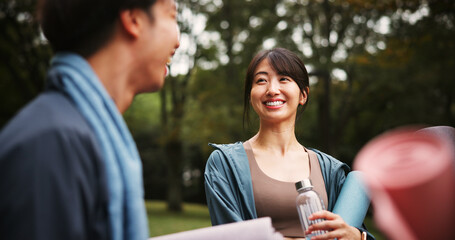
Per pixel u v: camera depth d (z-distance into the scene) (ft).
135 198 2.49
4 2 43.29
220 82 58.03
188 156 92.99
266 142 6.95
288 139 6.97
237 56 55.98
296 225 6.38
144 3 2.79
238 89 54.70
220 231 3.31
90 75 2.57
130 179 2.49
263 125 7.01
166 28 2.91
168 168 71.82
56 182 2.00
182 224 52.70
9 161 1.98
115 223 2.31
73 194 2.05
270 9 53.98
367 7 30.27
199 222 55.88
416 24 32.68
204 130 54.49
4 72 53.67
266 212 6.40
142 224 2.52
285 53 7.00
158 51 2.87
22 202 1.91
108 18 2.70
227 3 55.83
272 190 6.50
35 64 47.26
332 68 44.19
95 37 2.74
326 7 48.80
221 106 54.54
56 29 2.69
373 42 50.80
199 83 63.05
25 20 45.47
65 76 2.49
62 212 1.99
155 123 101.19
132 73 2.86
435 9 28.27
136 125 94.53
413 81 48.67
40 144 2.04
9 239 1.90
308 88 7.21
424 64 39.86
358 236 5.49
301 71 7.00
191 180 102.73
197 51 63.21
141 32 2.80
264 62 6.99
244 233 3.30
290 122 6.98
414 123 53.72
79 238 2.06
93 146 2.24
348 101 56.44
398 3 28.81
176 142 68.23
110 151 2.38
